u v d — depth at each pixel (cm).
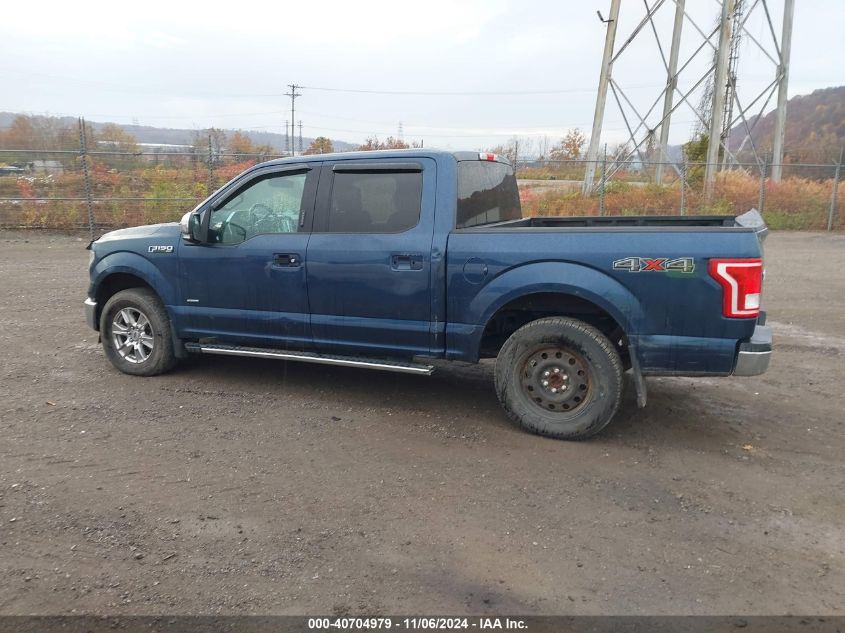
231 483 392
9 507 359
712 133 2111
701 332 419
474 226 504
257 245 532
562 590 291
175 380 591
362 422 493
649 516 357
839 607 281
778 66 2338
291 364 646
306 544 327
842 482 399
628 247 428
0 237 1633
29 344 706
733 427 489
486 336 512
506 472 410
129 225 1736
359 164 506
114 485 387
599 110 2111
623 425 492
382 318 500
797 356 684
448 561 313
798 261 1373
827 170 2208
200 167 1825
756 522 352
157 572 303
